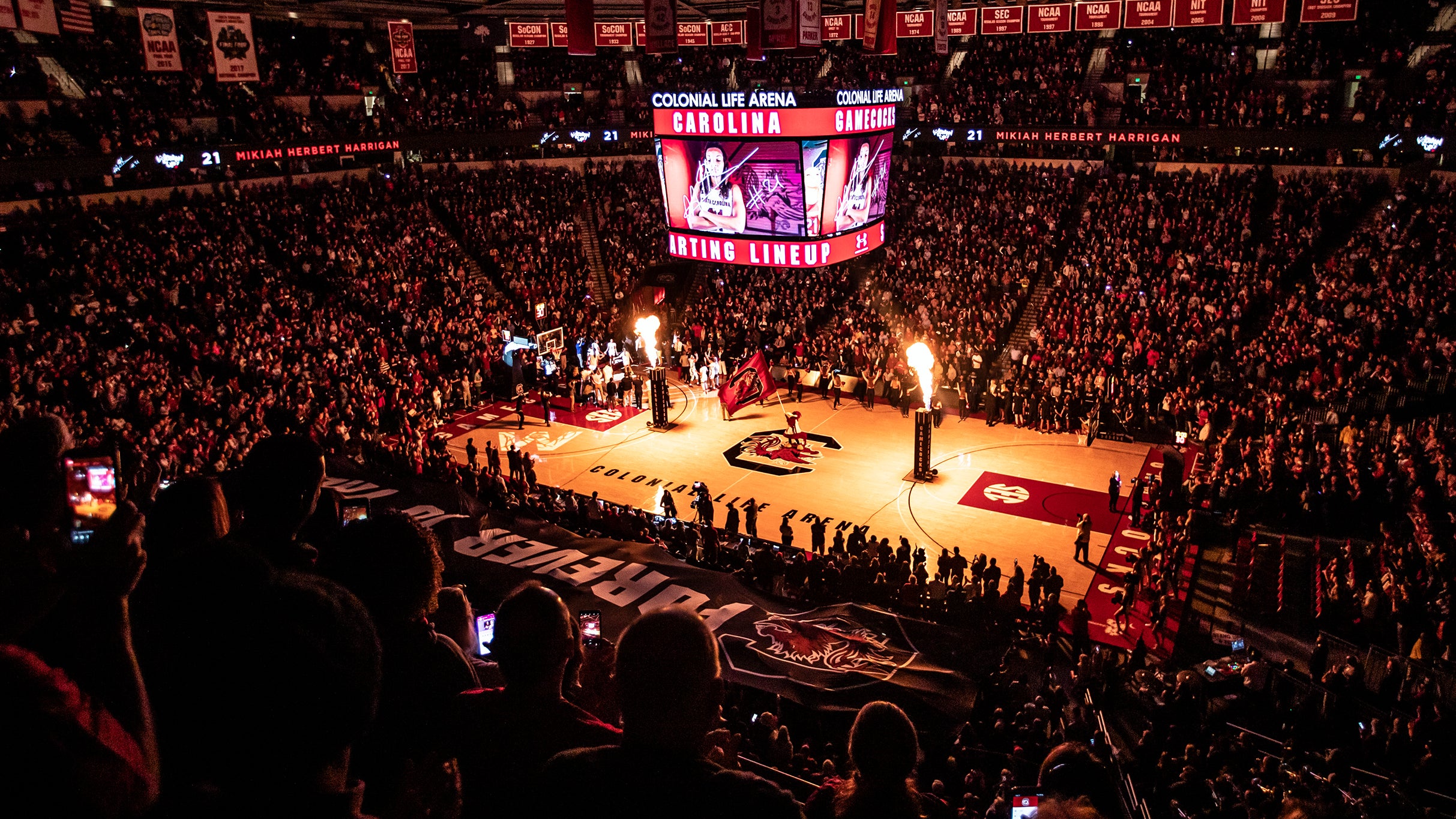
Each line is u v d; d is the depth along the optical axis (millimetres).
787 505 27922
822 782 8703
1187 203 40406
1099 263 37750
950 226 43531
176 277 35219
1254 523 24719
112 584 2195
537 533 19797
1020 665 18750
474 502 21406
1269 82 43062
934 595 21312
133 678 2156
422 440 29750
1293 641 19250
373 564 3438
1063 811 3023
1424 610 17906
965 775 12414
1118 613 20719
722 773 2525
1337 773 12422
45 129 34844
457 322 38812
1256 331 33625
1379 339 29703
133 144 36625
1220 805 11375
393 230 43781
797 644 15438
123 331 31547
